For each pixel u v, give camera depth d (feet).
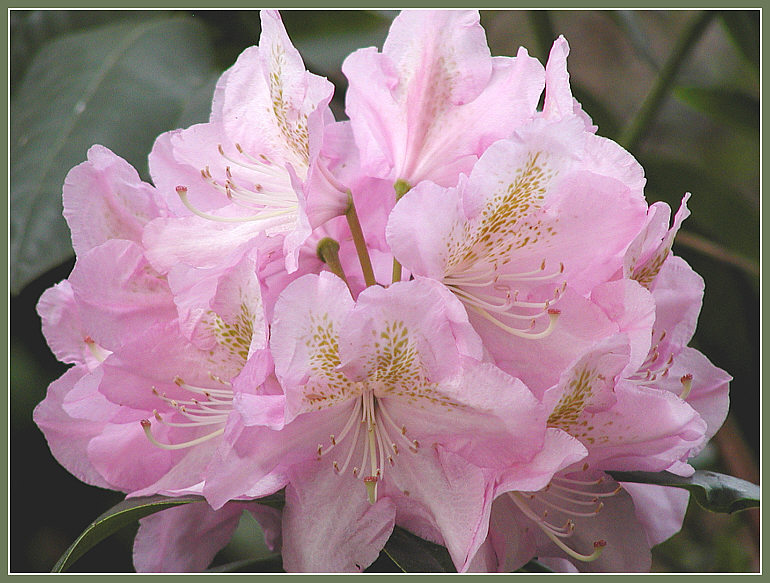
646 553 2.46
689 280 2.51
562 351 2.38
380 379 2.36
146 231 2.45
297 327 2.32
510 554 2.42
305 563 2.37
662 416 2.39
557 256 2.39
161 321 2.46
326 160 2.45
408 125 2.44
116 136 2.70
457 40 2.43
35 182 2.67
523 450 2.34
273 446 2.35
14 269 2.61
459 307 2.32
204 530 2.53
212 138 2.49
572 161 2.35
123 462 2.48
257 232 2.42
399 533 2.41
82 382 2.44
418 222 2.32
